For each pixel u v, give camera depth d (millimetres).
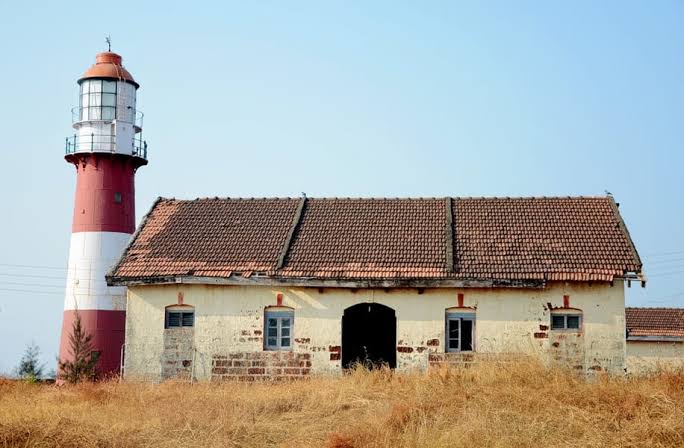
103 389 22406
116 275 26641
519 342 25078
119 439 16734
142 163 38625
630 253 25641
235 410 18906
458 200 28906
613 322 24875
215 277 26062
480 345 25188
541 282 24953
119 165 37688
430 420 17016
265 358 25906
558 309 25125
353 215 28531
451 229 27188
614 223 27016
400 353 25422
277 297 26094
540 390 18828
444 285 25188
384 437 15938
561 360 24891
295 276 25719
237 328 26172
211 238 27891
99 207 37062
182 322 26609
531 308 25188
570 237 26500
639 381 19750
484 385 19656
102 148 37281
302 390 21484
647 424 16172
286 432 17469
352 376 23312
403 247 26625
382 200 29281
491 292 25359
